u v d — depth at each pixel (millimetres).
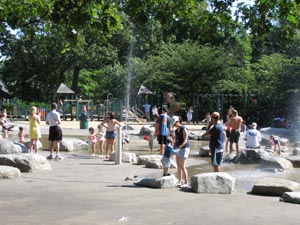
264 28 10844
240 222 8508
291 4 10266
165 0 10812
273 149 22844
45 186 12320
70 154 20438
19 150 18750
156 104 55906
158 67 57156
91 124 44094
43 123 44969
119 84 62438
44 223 8281
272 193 11242
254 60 58438
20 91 65062
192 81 53906
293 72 44594
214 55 53906
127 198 10758
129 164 17141
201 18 11141
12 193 11234
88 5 10281
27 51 60469
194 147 26031
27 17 12188
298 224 8375
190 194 11328
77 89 68375
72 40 12203
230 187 11547
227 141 21422
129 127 37750
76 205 9891
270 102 47062
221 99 50250
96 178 13812
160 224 8312
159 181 12141
